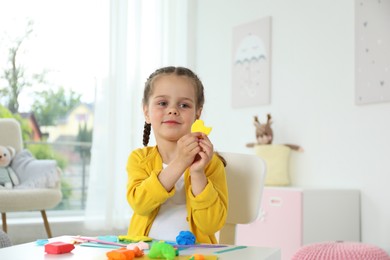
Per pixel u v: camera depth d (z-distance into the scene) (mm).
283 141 2828
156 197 938
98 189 3232
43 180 2588
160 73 1114
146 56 3492
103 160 3260
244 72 3117
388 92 2258
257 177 1189
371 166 2338
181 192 1071
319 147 2607
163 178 939
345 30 2504
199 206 938
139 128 3387
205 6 3547
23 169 2697
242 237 2531
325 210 2289
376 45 2326
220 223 966
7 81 3334
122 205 3283
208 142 923
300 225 2217
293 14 2809
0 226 2959
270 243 2359
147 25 3512
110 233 3227
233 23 3270
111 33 3307
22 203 2371
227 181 1215
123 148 3336
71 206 3484
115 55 3318
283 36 2865
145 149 1160
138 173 1068
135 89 3385
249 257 691
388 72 2264
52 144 3461
